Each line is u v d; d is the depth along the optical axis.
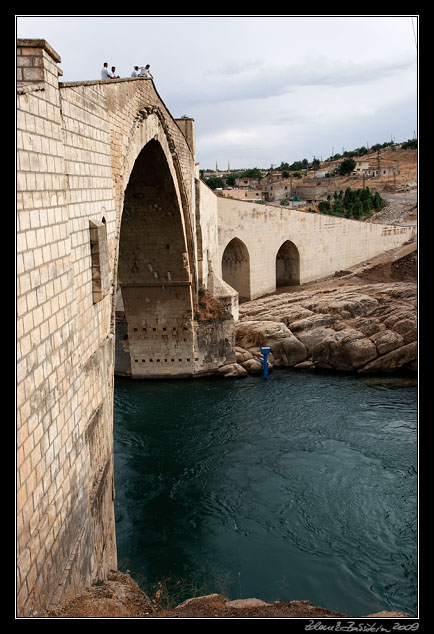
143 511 23.20
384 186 134.50
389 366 40.09
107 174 16.58
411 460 26.41
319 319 43.12
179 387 39.03
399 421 31.23
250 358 41.97
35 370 9.16
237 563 19.52
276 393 36.78
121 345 41.31
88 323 13.62
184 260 37.12
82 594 10.84
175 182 32.72
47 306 9.95
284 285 67.94
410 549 19.98
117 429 31.80
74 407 11.68
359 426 30.73
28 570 8.42
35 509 8.91
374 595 17.67
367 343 40.28
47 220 10.06
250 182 153.75
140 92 22.48
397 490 23.84
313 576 18.69
